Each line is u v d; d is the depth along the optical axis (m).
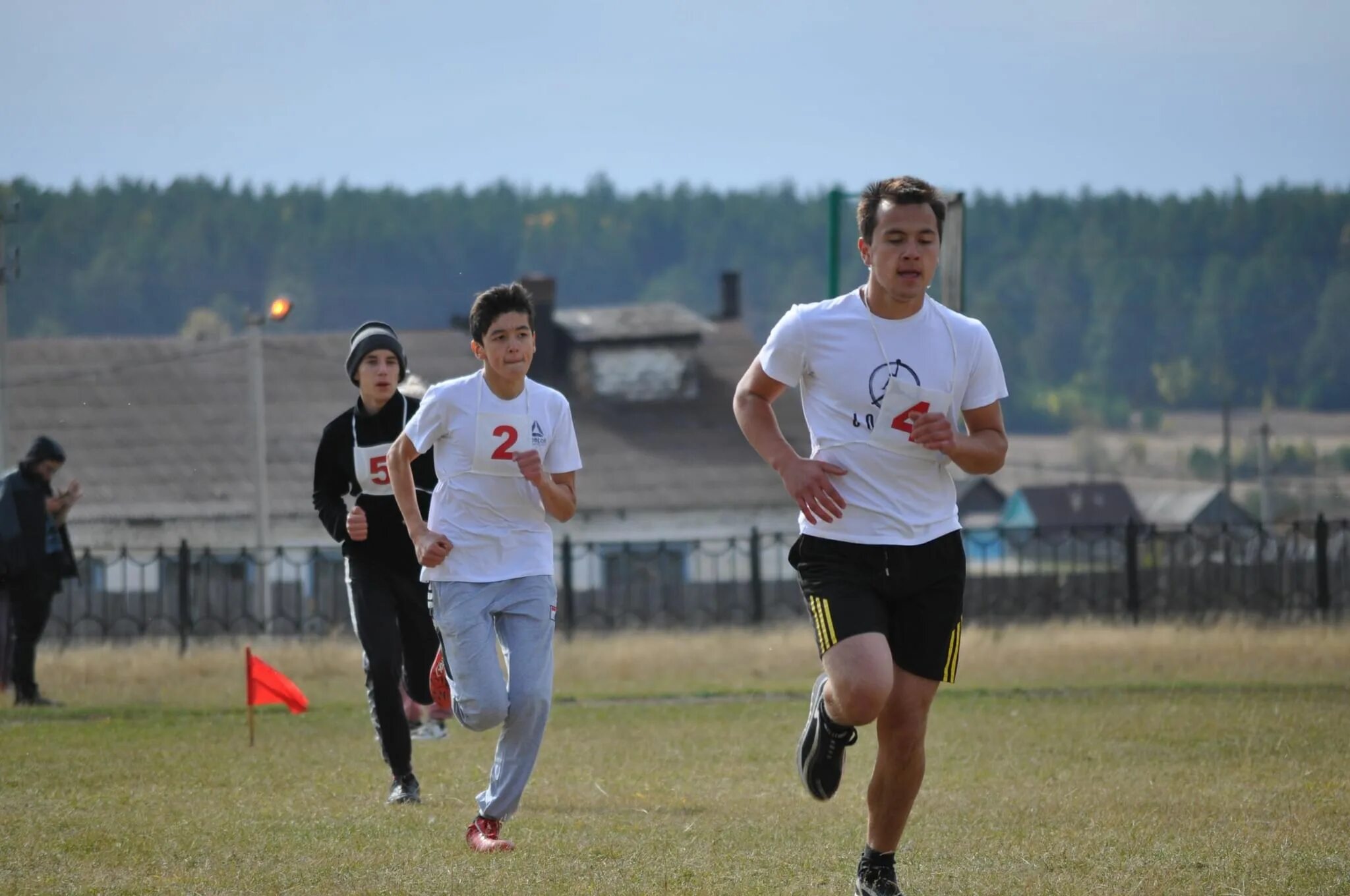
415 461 27.02
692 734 36.19
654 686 48.91
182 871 20.03
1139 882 19.20
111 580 124.50
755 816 24.83
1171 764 30.12
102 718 40.34
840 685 17.52
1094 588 75.62
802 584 18.50
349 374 27.33
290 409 144.12
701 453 141.25
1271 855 20.73
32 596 43.59
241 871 19.98
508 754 22.11
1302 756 30.81
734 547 77.88
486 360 22.47
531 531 22.78
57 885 19.08
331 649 59.25
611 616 77.81
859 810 25.55
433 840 22.25
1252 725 35.69
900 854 21.47
